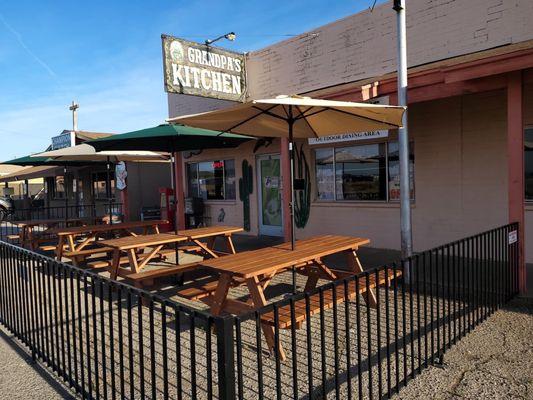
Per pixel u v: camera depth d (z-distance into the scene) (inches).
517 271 211.3
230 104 439.5
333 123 218.7
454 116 301.1
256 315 93.2
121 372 113.0
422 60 302.2
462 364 143.7
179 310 95.3
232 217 473.1
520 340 159.8
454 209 305.1
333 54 353.7
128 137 254.2
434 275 251.4
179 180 453.7
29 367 156.4
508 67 194.9
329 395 127.6
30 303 171.2
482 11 273.6
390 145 338.3
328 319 190.7
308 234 394.6
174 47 344.2
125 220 579.2
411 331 134.4
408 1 306.8
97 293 250.4
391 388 128.7
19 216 864.3
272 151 422.0
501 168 283.4
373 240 348.8
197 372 146.3
